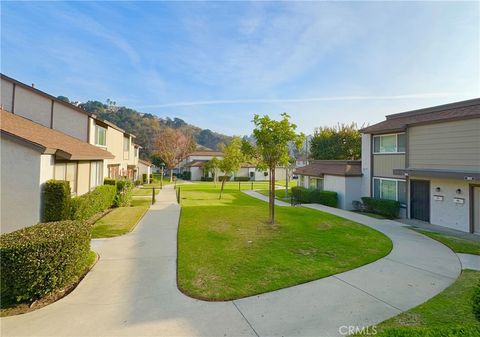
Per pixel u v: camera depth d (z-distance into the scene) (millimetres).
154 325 4027
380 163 15922
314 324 4062
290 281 5613
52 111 15445
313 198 19641
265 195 26000
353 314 4348
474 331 3178
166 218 12266
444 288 5395
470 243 8930
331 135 28234
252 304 4680
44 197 8703
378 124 16938
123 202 16016
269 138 10648
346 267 6477
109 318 4203
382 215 14766
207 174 51125
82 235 5820
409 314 4266
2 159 8344
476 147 10406
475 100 12133
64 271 5059
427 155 12492
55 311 4410
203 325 4035
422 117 14109
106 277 5801
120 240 8617
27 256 4570
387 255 7477
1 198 8336
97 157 12969
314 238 9086
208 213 13727
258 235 9359
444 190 12047
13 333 3785
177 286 5383
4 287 4512
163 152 51500
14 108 14633
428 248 8258
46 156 9000
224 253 7371
